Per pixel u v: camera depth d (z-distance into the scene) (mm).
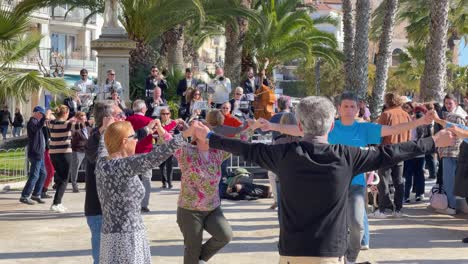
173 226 10664
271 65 31969
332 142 6688
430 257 8617
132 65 23109
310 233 4195
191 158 6496
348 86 29109
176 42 26609
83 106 18203
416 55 48250
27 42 18469
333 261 4211
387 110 10906
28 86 17375
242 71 30453
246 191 13594
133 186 5016
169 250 8961
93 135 6754
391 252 8883
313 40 34344
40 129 12969
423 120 5160
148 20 22797
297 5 31719
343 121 6715
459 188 10438
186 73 19609
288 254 4250
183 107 17656
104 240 5023
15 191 15148
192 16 23672
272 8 30906
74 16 52250
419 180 13398
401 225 10875
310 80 55656
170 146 4832
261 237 9781
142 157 4910
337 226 4227
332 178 4215
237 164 17094
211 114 7320
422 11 37688
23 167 16469
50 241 9570
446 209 12070
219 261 8312
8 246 9227
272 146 4383
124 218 5000
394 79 58344
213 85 19406
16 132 35406
